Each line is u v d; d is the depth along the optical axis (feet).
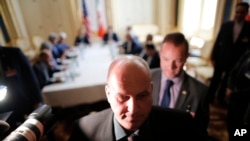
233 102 4.99
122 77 1.44
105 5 19.94
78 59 10.77
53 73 8.85
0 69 4.05
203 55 12.44
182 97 3.12
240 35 7.35
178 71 3.01
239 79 5.10
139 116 1.59
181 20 16.98
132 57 1.65
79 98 7.21
